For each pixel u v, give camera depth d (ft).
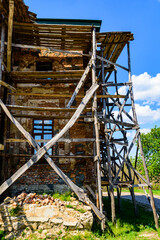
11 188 27.35
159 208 37.42
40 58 32.53
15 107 23.21
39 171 28.37
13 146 28.63
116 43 29.40
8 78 28.40
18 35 28.91
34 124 30.30
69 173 28.66
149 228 23.44
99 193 22.74
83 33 27.71
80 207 21.56
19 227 19.36
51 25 26.16
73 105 31.30
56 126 30.27
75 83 32.12
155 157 67.15
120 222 24.13
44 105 31.07
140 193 65.87
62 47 31.07
